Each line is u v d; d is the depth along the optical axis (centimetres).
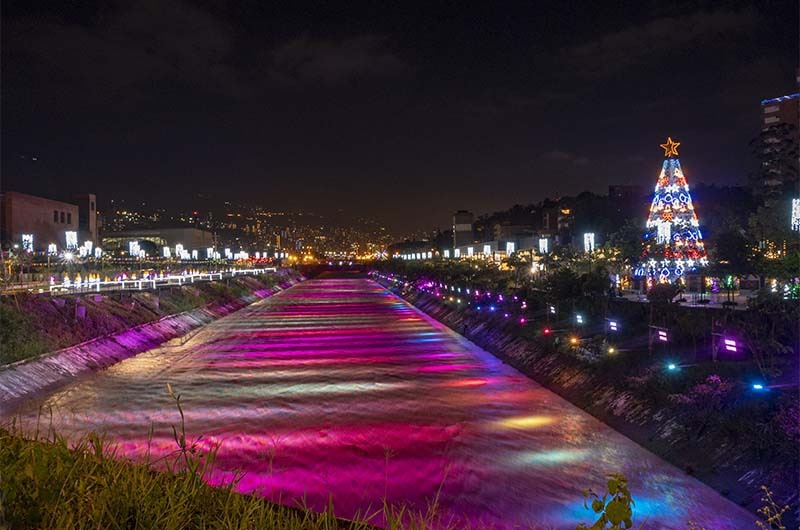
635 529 1241
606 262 4656
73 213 7975
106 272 6028
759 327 1858
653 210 3962
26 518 479
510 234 11325
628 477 1507
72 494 515
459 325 4516
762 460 1366
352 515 1348
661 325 2506
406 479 1558
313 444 1831
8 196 6688
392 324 5078
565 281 3406
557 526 1286
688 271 3903
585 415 2067
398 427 2006
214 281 7169
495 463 1648
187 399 2397
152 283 5116
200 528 513
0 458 534
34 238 7056
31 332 2836
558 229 9819
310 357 3412
